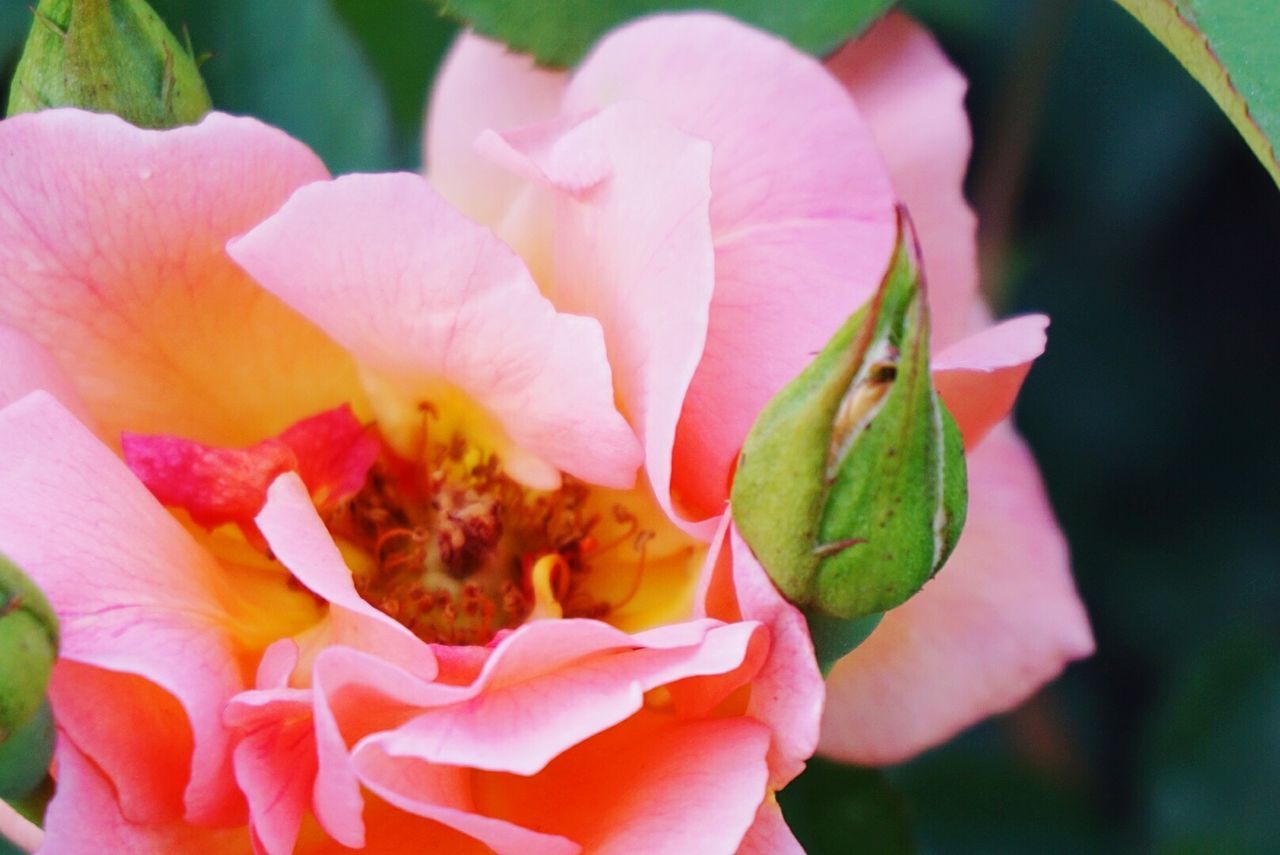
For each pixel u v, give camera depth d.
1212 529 0.42
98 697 0.24
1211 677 0.37
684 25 0.27
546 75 0.29
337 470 0.27
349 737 0.25
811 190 0.26
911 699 0.28
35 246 0.26
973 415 0.26
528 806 0.25
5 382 0.25
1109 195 0.41
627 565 0.28
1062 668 0.29
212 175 0.26
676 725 0.25
